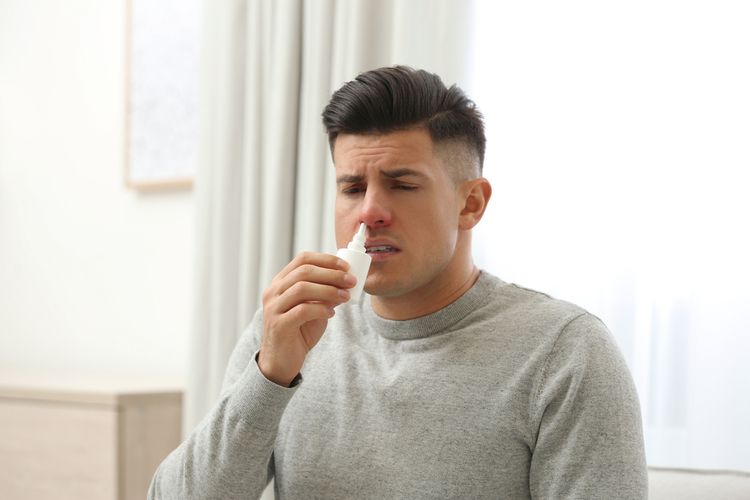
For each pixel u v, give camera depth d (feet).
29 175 7.55
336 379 3.14
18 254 7.57
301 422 3.12
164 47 6.86
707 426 4.35
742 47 4.36
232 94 5.80
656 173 4.56
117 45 7.16
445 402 2.90
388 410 2.98
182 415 5.85
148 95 6.91
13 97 7.59
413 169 2.82
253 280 5.68
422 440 2.89
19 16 7.62
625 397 2.72
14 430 5.56
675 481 3.28
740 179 4.35
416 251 2.84
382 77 2.91
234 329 5.77
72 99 7.37
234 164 5.81
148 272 6.94
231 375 3.39
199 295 5.90
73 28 7.38
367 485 2.92
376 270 2.86
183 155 6.71
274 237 5.54
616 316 4.62
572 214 4.81
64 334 7.33
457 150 2.97
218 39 5.93
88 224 7.26
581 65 4.82
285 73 5.54
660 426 4.48
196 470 2.93
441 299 3.09
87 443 5.32
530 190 4.93
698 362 4.40
